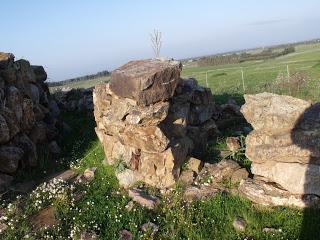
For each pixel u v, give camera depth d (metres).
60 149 4.48
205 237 2.74
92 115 5.52
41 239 2.82
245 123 4.78
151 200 3.17
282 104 3.00
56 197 3.29
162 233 2.83
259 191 2.99
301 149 2.88
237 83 10.27
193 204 3.07
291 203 2.90
